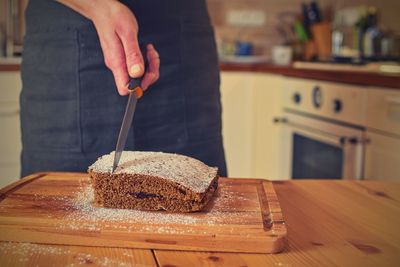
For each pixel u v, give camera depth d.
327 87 2.46
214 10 3.70
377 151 2.12
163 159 1.02
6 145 2.67
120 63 1.13
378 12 3.48
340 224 0.88
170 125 1.39
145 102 1.35
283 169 2.88
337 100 2.38
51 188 1.03
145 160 1.00
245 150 3.13
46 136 1.37
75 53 1.31
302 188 1.09
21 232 0.81
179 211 0.91
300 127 2.68
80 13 1.25
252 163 3.12
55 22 1.32
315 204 0.99
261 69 3.03
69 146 1.34
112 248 0.80
